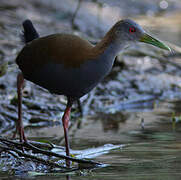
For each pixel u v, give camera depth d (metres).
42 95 13.45
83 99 13.65
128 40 8.99
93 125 11.88
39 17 18.50
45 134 10.99
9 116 12.12
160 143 10.02
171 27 20.89
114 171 8.24
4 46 15.26
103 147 9.77
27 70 8.91
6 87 13.24
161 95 14.81
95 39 17.25
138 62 16.36
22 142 9.34
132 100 14.21
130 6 23.69
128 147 9.77
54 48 8.55
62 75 8.59
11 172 8.39
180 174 7.96
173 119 12.08
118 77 15.32
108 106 13.74
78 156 9.23
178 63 16.73
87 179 7.81
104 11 21.88
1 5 18.84
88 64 8.54
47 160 8.77
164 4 24.97
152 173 8.05
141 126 11.59
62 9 19.84
